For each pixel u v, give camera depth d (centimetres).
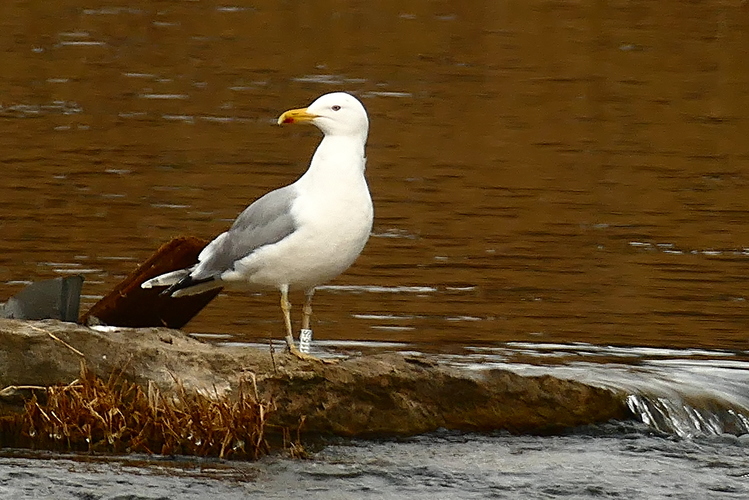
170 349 1001
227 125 2450
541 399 1061
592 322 1462
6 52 3014
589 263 1703
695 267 1700
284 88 2775
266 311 1438
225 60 3020
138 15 3475
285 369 1002
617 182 2142
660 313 1509
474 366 1221
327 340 1347
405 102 2667
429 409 1035
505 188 2081
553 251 1752
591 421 1077
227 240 1030
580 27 3406
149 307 1152
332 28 3384
